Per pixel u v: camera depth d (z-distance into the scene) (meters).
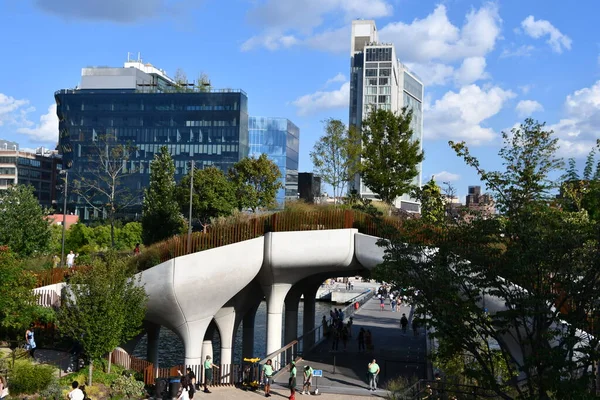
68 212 132.25
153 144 138.12
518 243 18.94
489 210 21.64
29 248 47.72
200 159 137.62
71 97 139.00
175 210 59.19
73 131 137.62
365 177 56.59
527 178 20.83
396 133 55.72
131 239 84.25
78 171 134.50
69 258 46.09
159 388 31.39
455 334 19.17
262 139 157.50
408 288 19.91
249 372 34.28
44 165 186.25
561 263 17.58
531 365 16.78
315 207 40.12
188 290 35.94
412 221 22.00
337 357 41.09
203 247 36.78
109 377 31.47
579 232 18.09
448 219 21.69
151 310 36.53
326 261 38.03
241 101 139.25
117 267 32.16
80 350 33.88
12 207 47.94
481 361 18.83
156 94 139.00
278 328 40.00
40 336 35.00
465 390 24.58
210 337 46.16
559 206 22.17
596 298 17.06
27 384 27.44
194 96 138.88
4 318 32.03
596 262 17.22
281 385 33.94
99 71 146.00
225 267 36.69
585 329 17.19
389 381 32.72
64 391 28.19
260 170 84.94
